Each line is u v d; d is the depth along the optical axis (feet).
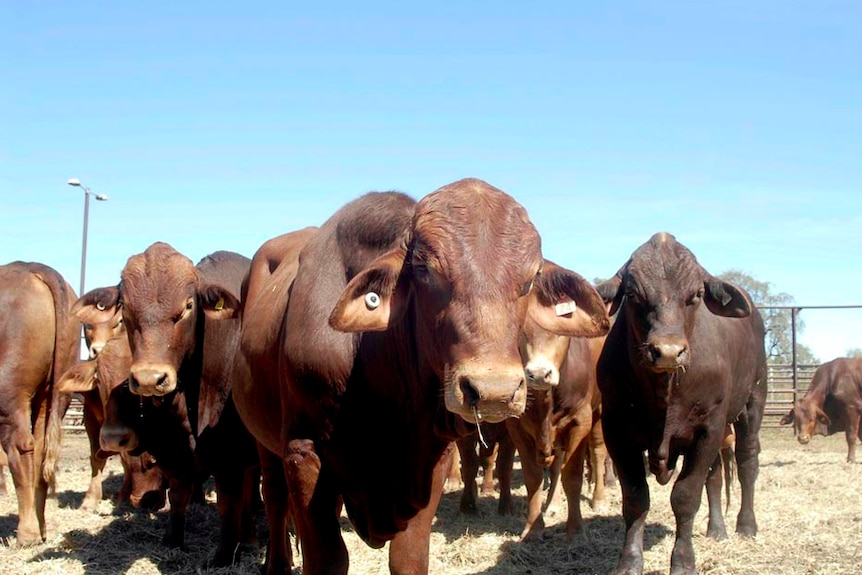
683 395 20.85
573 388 26.86
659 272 20.47
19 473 25.31
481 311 10.46
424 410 12.37
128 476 33.12
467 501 31.99
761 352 27.17
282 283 17.12
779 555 23.53
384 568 22.59
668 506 32.53
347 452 13.26
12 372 25.12
